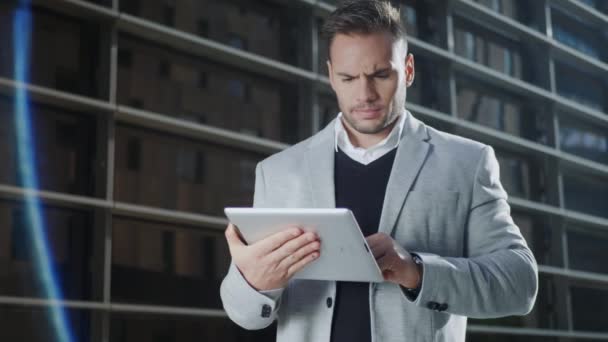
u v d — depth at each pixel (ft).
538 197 35.42
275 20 26.81
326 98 27.86
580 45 39.01
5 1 19.92
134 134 22.30
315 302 7.35
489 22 34.68
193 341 22.62
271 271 6.82
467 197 7.43
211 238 23.75
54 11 20.84
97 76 21.47
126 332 21.18
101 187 20.99
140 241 21.94
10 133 19.69
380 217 7.41
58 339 19.63
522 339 32.17
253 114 25.50
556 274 34.17
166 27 22.99
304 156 7.89
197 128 23.27
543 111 36.19
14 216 19.47
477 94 33.71
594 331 35.63
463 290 6.86
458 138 7.79
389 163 7.61
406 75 7.83
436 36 32.58
